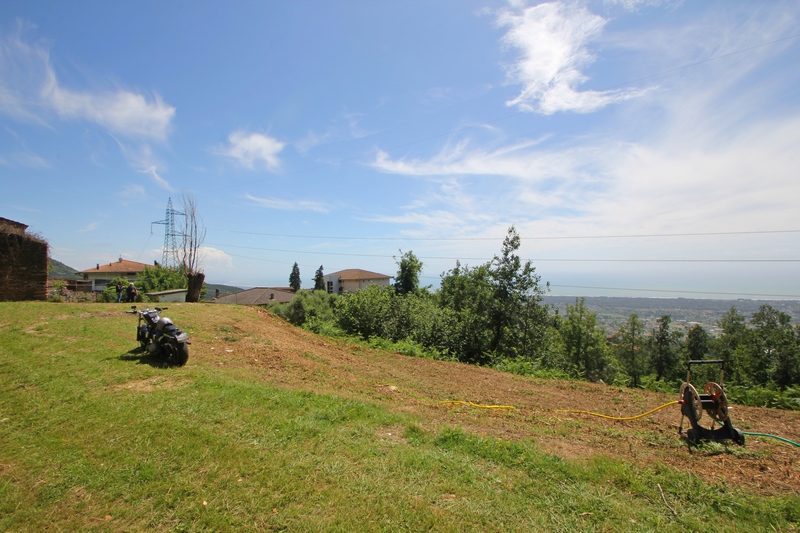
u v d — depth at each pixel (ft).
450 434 16.43
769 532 10.77
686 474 13.85
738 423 21.91
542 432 18.49
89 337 30.86
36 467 12.97
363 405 20.29
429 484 12.69
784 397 28.45
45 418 16.67
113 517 10.72
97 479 12.31
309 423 16.99
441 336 57.26
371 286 64.95
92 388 20.38
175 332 25.68
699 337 140.46
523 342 72.95
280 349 35.06
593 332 110.32
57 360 24.90
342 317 58.85
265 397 19.92
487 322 68.74
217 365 27.27
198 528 10.35
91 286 117.29
